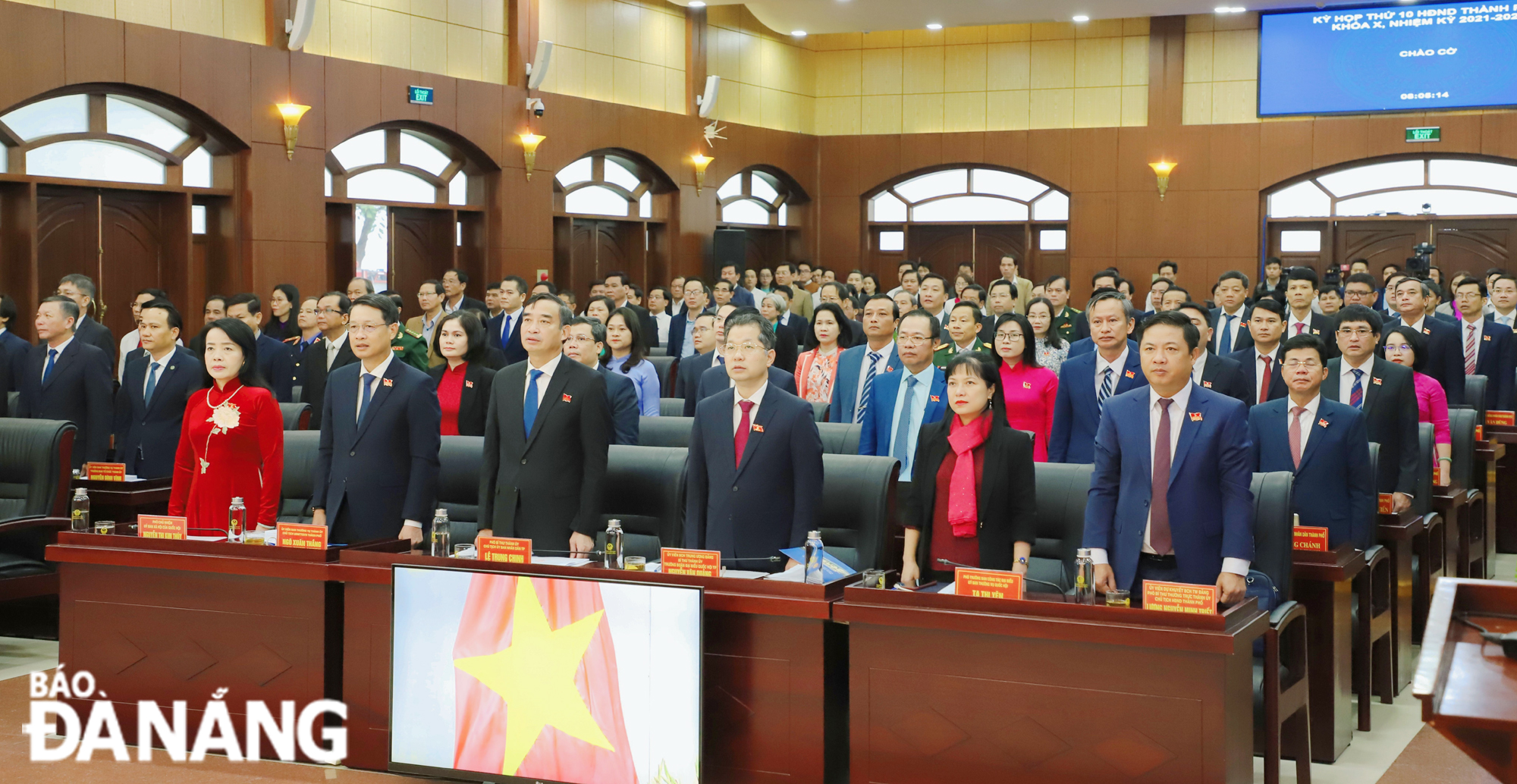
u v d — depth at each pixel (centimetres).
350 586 422
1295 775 430
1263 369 625
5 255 1061
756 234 1959
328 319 787
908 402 562
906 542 446
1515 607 235
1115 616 342
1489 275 1021
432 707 397
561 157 1545
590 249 1662
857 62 1975
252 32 1216
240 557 434
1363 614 493
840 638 388
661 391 1020
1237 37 1777
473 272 1496
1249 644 346
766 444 438
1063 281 958
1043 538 454
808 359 704
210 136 1193
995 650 353
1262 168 1766
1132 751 338
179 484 512
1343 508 504
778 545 440
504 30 1491
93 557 450
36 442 591
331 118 1277
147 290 938
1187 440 394
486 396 637
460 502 540
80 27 1056
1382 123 1705
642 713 374
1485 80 1644
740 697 384
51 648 601
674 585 372
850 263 1983
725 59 1825
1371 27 1688
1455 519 648
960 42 1919
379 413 495
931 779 360
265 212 1219
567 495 469
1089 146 1847
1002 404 435
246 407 502
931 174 1955
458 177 1470
